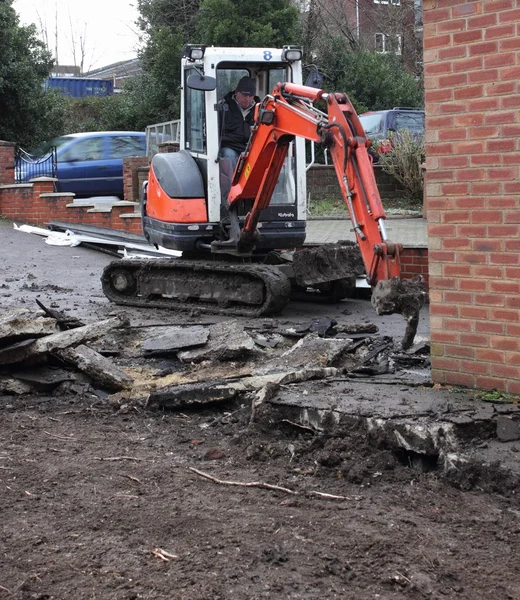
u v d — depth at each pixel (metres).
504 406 5.43
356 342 7.93
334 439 5.44
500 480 4.79
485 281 5.66
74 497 4.76
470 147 5.62
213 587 3.66
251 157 9.48
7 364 7.31
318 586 3.70
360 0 33.81
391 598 3.61
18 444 5.84
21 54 23.06
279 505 4.65
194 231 10.67
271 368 7.21
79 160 19.67
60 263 14.18
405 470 5.11
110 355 8.23
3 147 18.67
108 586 3.69
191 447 5.80
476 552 4.04
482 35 5.48
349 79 26.64
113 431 6.22
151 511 4.53
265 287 10.12
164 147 16.83
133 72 40.28
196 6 28.05
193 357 7.81
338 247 10.82
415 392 5.90
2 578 3.77
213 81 9.88
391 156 17.75
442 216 5.82
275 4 25.41
